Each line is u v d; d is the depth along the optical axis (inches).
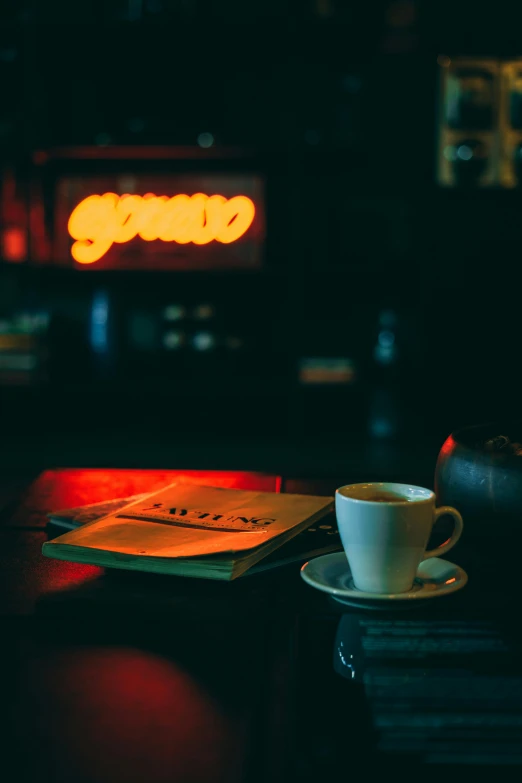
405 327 167.2
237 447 156.6
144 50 157.6
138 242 167.8
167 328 170.9
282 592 25.6
